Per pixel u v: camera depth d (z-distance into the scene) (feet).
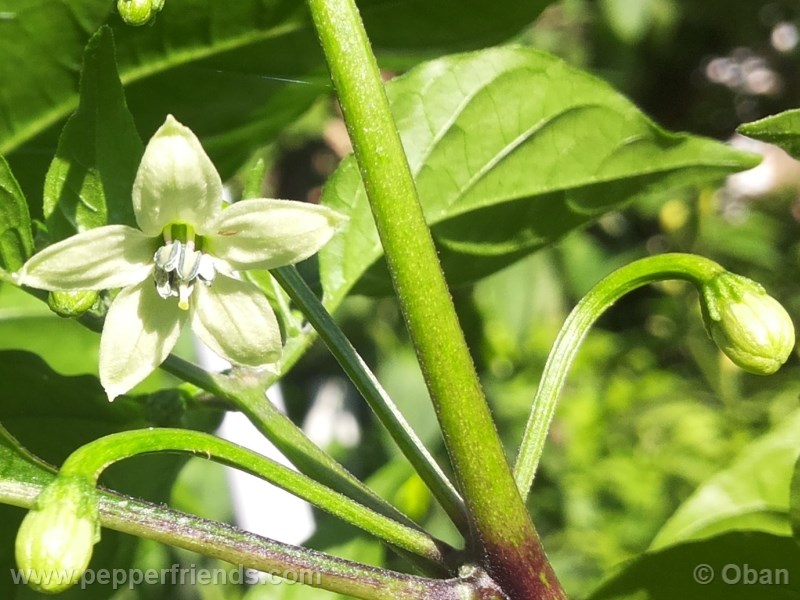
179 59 0.26
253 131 0.29
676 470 0.77
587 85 0.27
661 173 0.27
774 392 0.87
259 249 0.19
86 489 0.16
